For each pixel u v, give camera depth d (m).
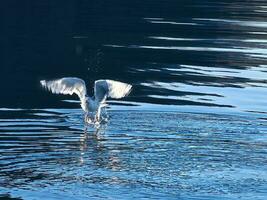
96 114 17.48
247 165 16.09
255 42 33.59
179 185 14.77
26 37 33.06
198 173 15.49
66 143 17.52
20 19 38.16
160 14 41.75
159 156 16.61
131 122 19.50
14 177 15.04
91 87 24.17
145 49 30.98
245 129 19.06
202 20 39.97
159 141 17.80
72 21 37.94
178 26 37.47
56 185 14.66
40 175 15.19
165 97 22.50
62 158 16.33
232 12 43.84
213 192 14.41
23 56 29.00
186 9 44.50
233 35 35.38
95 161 16.16
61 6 43.59
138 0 48.28
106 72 26.36
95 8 43.44
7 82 24.56
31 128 18.81
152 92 23.19
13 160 16.06
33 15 39.66
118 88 17.00
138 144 17.52
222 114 20.58
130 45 31.78
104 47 31.11
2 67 26.95
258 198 14.14
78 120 19.81
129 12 42.12
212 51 31.05
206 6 46.41
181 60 28.94
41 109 20.98
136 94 22.81
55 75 25.78
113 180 14.96
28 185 14.62
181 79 25.44
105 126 19.03
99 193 14.28
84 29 35.53
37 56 29.00
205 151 17.02
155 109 20.88
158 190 14.45
